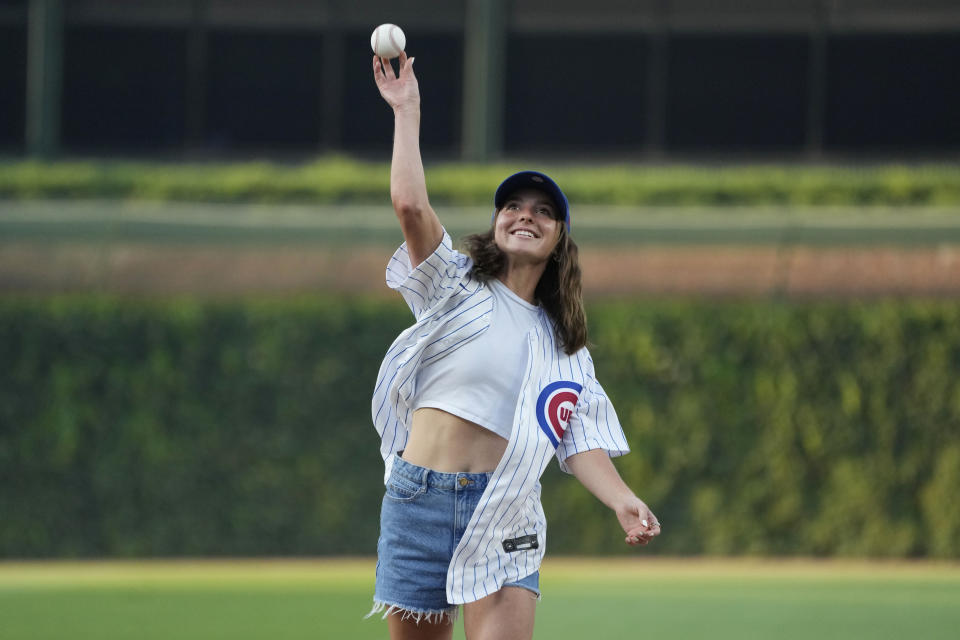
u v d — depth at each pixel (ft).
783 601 118.93
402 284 47.39
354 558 157.48
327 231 162.40
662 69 194.90
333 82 198.59
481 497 45.88
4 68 200.34
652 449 157.79
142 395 158.51
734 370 158.51
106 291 160.56
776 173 177.47
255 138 199.82
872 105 191.83
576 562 152.87
